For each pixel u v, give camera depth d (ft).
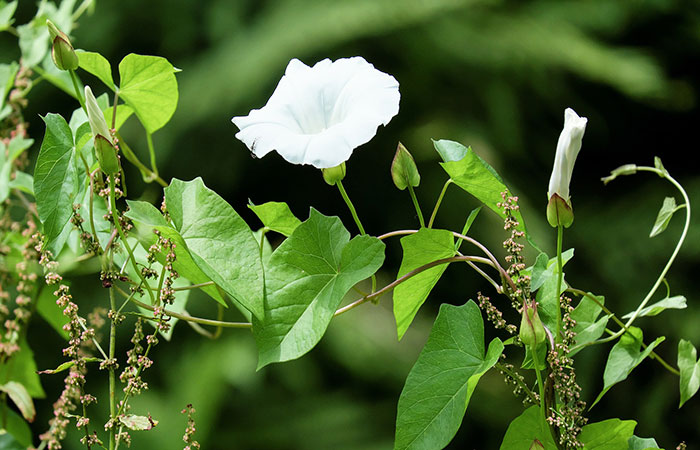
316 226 3.20
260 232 3.40
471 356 3.20
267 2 9.82
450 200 9.41
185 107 9.07
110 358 3.20
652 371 9.43
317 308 3.18
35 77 8.80
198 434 7.82
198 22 9.75
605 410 9.43
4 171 3.65
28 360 3.71
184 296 3.49
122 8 9.48
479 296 3.23
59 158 3.20
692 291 9.62
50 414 8.13
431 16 9.46
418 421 3.17
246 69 9.00
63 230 3.21
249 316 3.31
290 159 3.15
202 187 3.22
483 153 9.52
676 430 9.12
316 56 9.26
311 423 8.40
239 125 3.22
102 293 8.07
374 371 8.48
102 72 3.34
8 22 3.75
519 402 8.68
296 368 8.63
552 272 3.28
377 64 9.75
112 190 3.18
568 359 3.20
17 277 3.72
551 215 3.18
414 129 9.68
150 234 3.26
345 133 3.15
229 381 8.16
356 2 9.37
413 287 3.30
